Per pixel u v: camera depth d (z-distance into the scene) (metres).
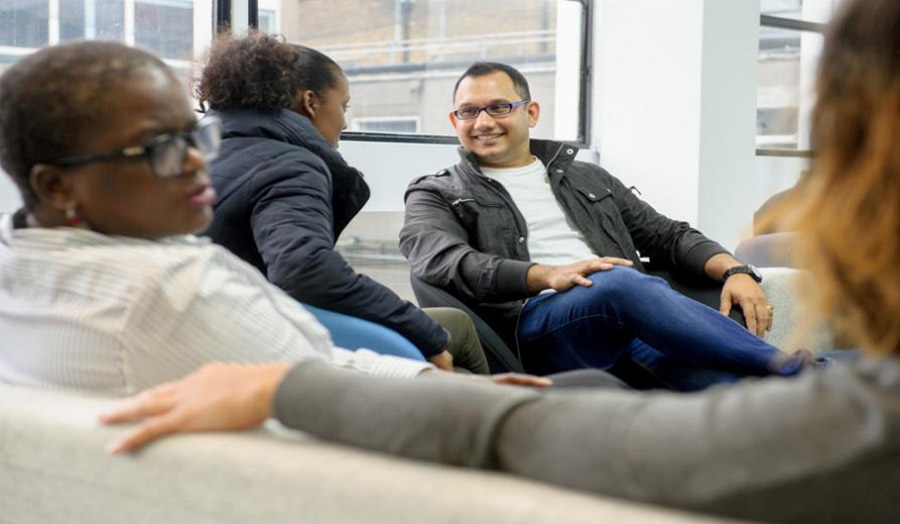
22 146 1.16
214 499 0.83
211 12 3.98
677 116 4.88
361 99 4.53
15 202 3.30
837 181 0.64
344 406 0.82
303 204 2.21
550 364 2.93
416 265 3.05
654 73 4.95
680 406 0.69
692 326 2.67
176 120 1.18
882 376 0.60
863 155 0.62
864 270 0.62
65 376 1.12
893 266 0.62
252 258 2.27
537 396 0.77
